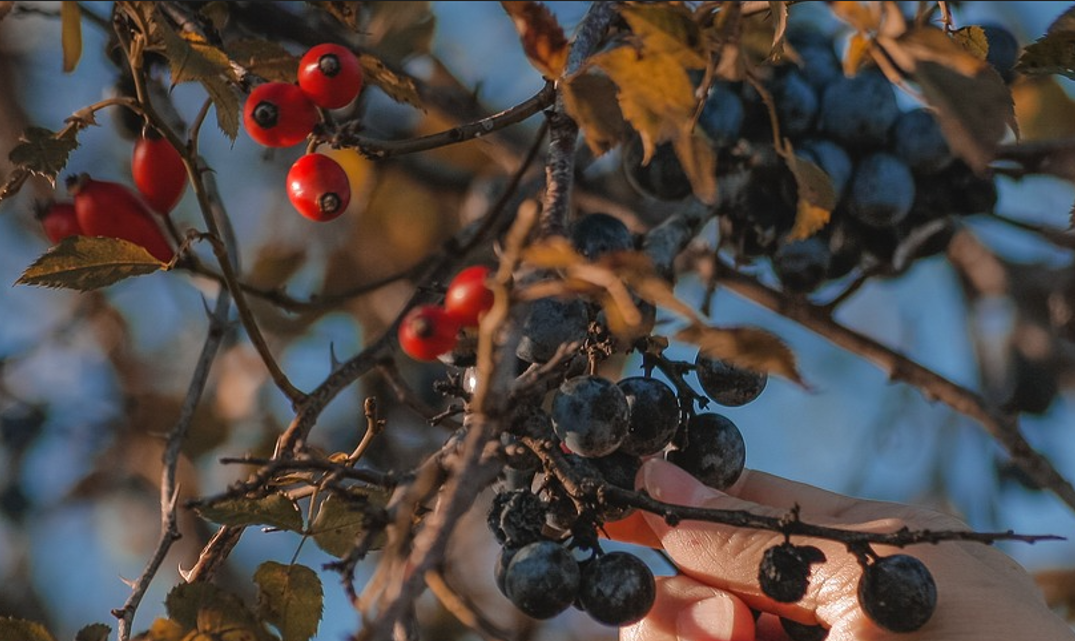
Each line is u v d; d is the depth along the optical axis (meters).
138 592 0.42
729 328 0.36
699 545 0.47
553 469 0.40
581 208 0.58
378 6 0.60
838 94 0.51
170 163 0.45
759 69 0.50
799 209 0.41
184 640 0.39
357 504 0.37
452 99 0.61
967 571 0.46
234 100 0.42
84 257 0.43
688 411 0.44
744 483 0.49
